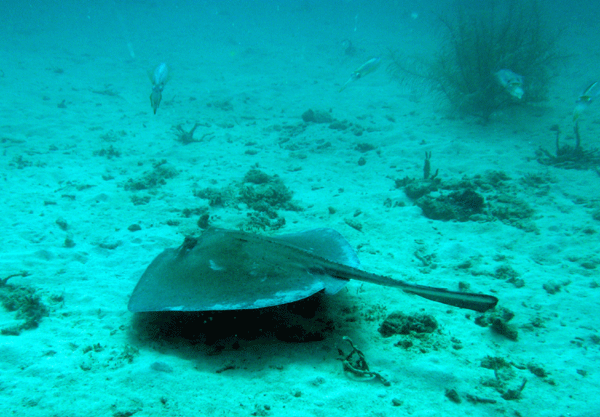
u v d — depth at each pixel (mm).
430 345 3902
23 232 6648
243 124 16031
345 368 3514
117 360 3561
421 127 14859
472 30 15859
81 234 6867
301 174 10805
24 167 10367
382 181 10180
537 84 15922
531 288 5254
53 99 17234
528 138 13094
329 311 4531
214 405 3021
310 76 24719
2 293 4648
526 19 15766
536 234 6996
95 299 4668
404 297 4910
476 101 15133
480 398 3191
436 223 7641
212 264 3936
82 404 2945
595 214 7504
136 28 42594
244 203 8633
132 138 13711
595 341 4070
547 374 3539
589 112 15281
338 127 15211
